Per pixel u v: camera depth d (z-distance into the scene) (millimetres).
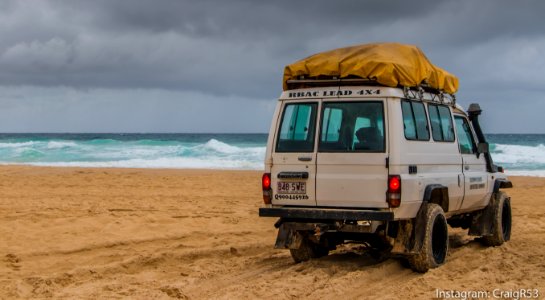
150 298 7363
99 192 19047
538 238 11430
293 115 8438
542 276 8094
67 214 13977
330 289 7438
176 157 41438
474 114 10164
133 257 9625
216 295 7383
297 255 9086
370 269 8352
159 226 12695
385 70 7902
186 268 9180
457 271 8422
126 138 106000
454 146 9289
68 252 10250
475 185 9719
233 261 9555
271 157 8438
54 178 23469
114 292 7688
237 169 31484
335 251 10023
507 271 8438
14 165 31734
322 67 8289
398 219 7777
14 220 13047
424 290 7465
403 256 8578
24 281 8203
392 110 7871
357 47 8680
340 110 8164
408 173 7922
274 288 7578
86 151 46250
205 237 11852
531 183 23422
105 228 12258
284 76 8633
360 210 7887
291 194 8266
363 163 7875
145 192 19234
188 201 17047
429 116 8719
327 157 8078
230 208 15711
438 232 8547
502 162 37469
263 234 12211
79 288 7941
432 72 8836
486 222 10297
